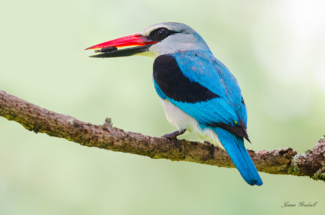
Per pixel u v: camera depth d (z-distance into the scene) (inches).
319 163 307.3
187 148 296.2
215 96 297.7
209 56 334.3
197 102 297.9
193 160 302.2
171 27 358.0
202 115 293.7
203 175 444.1
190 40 357.7
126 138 262.2
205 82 305.6
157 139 281.9
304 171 310.5
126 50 362.9
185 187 439.2
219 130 285.4
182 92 305.6
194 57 326.6
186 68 315.6
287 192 447.5
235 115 288.7
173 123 319.3
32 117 225.0
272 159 309.6
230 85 309.6
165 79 315.9
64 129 235.6
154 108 447.2
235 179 443.8
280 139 463.2
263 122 465.1
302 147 460.1
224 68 323.9
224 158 305.3
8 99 218.2
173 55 334.0
